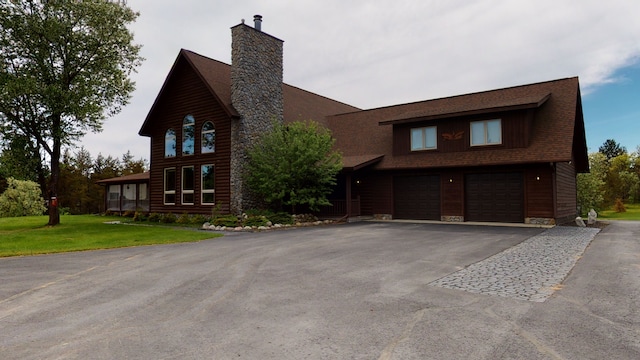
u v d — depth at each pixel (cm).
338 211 1944
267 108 1966
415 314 471
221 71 2114
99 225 1798
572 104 1748
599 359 346
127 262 838
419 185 1931
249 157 1848
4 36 1670
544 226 1552
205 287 615
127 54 1939
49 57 1750
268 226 1574
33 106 1734
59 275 711
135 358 353
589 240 1127
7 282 658
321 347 375
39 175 1894
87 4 1747
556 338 394
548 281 633
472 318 455
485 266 757
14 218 2459
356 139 2252
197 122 2000
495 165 1678
